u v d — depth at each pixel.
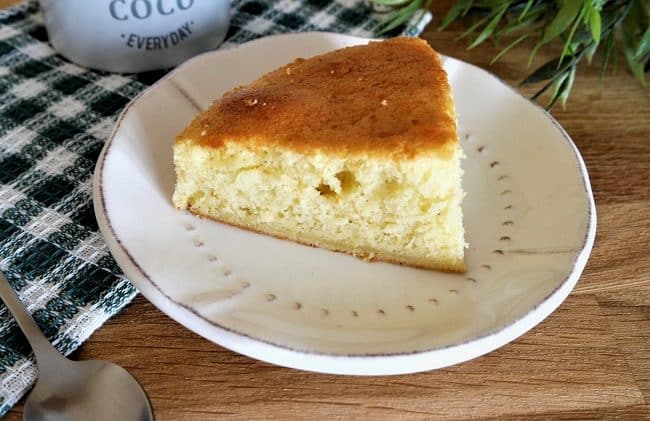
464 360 0.31
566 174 0.38
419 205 0.36
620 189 0.41
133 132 0.40
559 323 0.35
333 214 0.38
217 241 0.37
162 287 0.33
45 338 0.33
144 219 0.37
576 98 0.47
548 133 0.40
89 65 0.47
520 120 0.42
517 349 0.34
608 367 0.34
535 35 0.51
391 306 0.34
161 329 0.34
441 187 0.36
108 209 0.36
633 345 0.35
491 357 0.34
